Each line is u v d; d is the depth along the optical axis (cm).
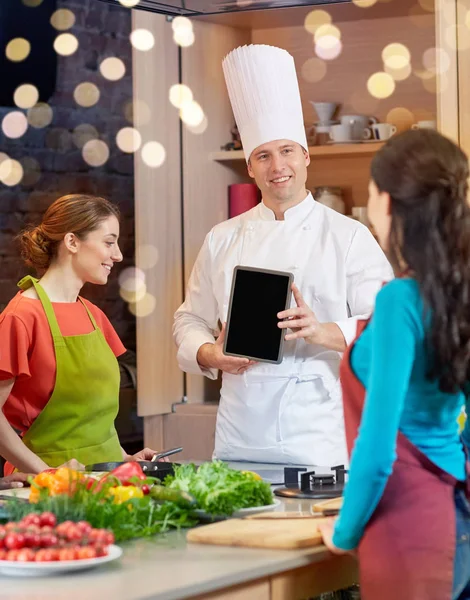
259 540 193
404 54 439
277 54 326
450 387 183
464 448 198
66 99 582
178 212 445
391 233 187
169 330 443
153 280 438
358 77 447
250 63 326
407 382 180
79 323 309
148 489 216
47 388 300
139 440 560
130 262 607
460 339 180
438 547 183
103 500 200
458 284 180
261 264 324
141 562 183
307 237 323
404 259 185
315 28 453
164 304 441
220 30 453
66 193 584
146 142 433
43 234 309
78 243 307
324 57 453
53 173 580
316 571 199
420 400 186
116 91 601
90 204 309
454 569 184
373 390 179
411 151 184
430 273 180
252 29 464
